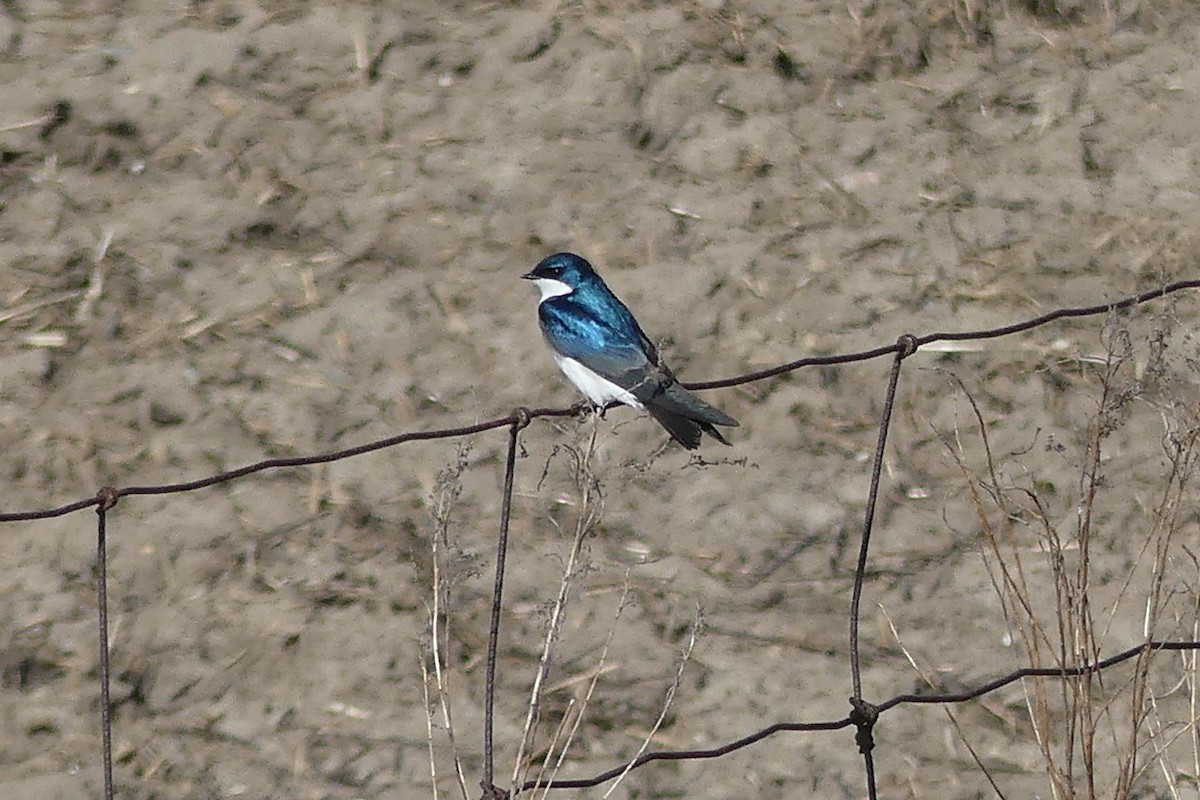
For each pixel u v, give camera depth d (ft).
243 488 41.68
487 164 51.78
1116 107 56.49
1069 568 40.11
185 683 36.63
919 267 49.75
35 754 34.86
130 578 38.88
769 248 49.96
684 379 45.88
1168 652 37.35
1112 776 34.50
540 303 36.37
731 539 41.27
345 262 48.65
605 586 39.42
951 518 42.16
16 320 45.96
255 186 50.57
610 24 56.29
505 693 36.52
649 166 52.47
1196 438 33.53
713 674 37.37
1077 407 45.37
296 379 45.11
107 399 44.01
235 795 34.24
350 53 54.44
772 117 54.29
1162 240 51.37
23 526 40.01
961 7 59.36
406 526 40.83
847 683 37.27
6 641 37.11
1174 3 60.59
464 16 56.59
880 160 53.57
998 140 55.26
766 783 34.78
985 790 34.58
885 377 46.21
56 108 51.37
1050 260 50.44
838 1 58.54
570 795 34.19
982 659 37.99
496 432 43.78
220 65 53.36
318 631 37.78
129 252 48.19
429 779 34.50
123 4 55.47
